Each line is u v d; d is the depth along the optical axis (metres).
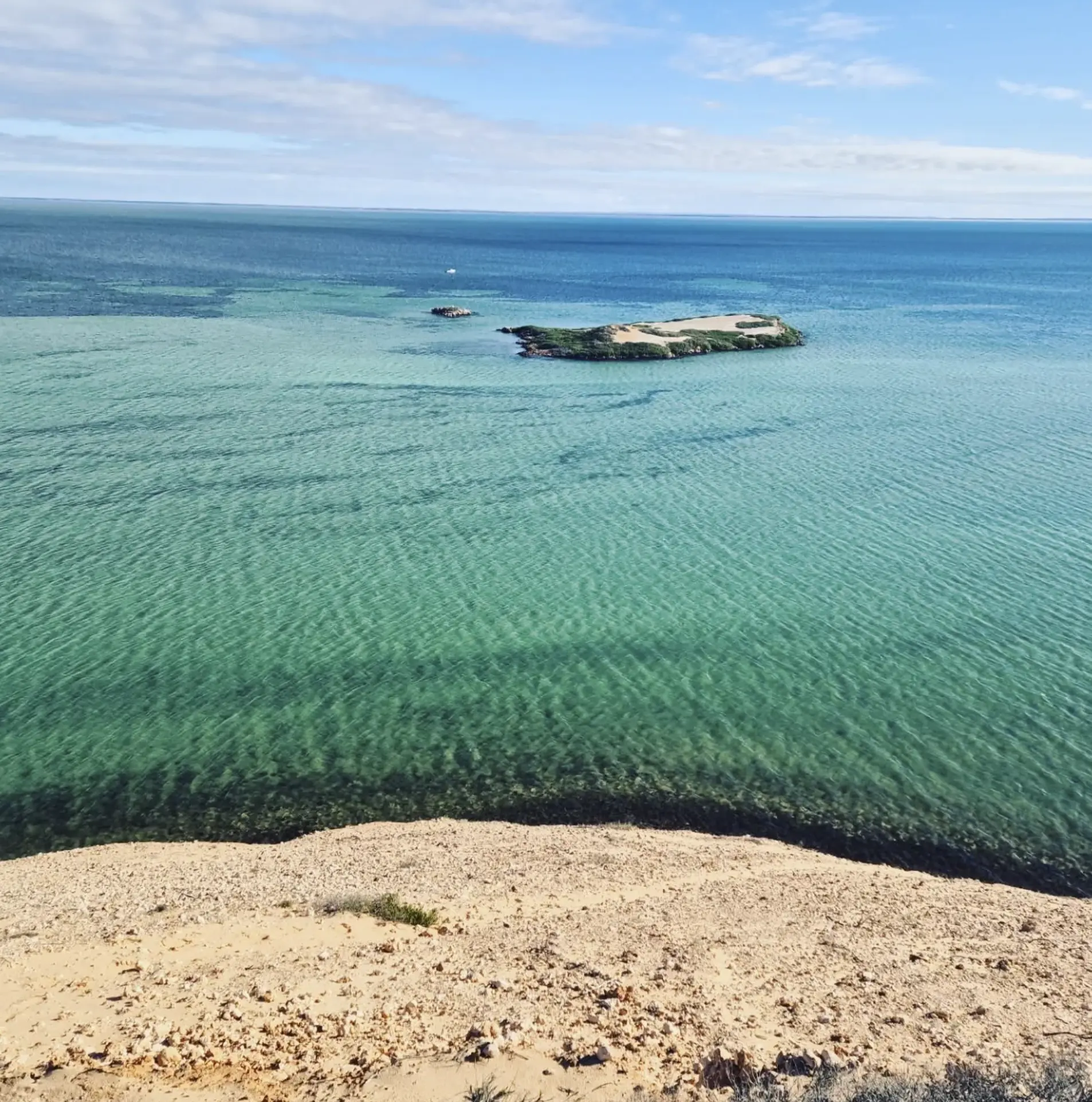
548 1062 13.26
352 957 17.50
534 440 69.62
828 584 44.88
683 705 34.47
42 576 44.22
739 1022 15.20
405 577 45.00
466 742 32.12
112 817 28.06
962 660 37.72
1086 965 18.89
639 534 51.12
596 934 19.45
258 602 42.06
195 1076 12.76
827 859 26.09
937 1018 15.73
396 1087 12.48
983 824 28.09
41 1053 13.23
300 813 28.48
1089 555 48.34
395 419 74.56
